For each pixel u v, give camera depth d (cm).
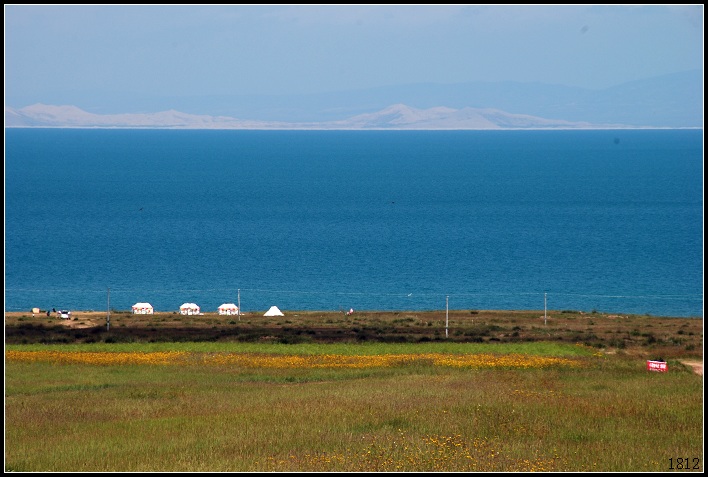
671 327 9031
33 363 6806
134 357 7000
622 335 8438
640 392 5297
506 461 3575
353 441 3938
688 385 5600
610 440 3984
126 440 4056
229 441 3972
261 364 6762
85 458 3700
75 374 6316
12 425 4472
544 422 4353
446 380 5872
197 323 9325
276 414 4588
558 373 6194
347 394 5238
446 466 3472
